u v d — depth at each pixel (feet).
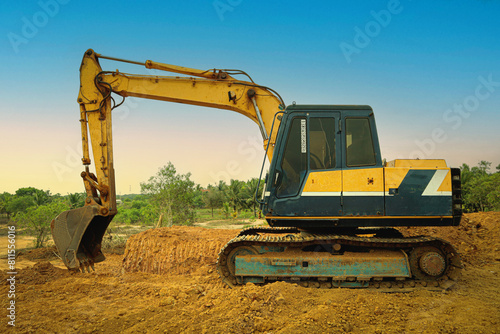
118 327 13.88
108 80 23.22
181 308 16.10
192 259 27.45
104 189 22.35
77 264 20.88
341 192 18.69
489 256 27.27
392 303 16.33
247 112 22.95
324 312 14.79
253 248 19.88
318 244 19.67
